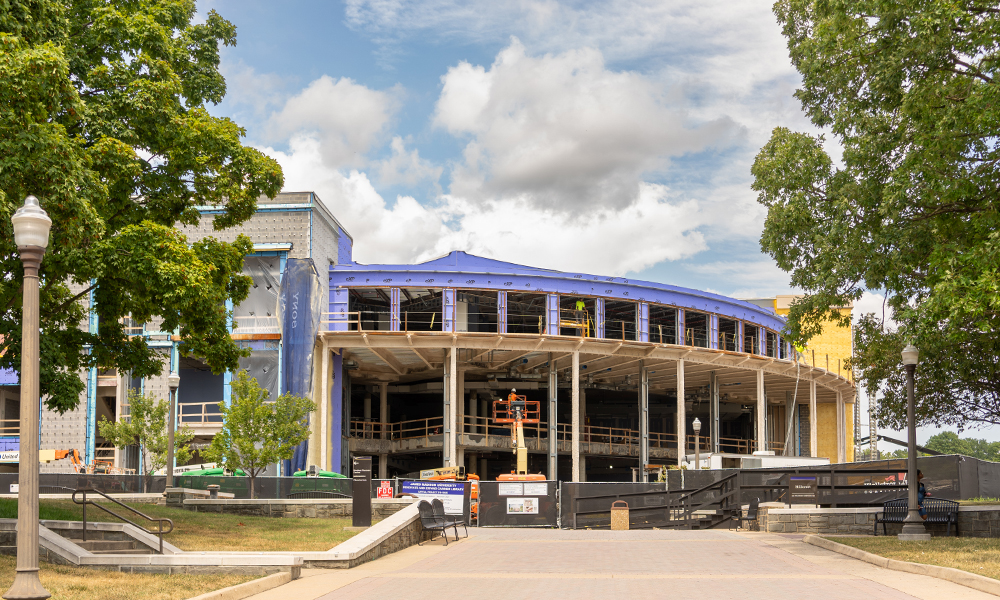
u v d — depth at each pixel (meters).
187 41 24.75
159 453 39.84
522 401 47.75
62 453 42.09
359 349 49.31
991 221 18.14
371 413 68.00
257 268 46.28
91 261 18.80
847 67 21.00
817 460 42.97
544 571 15.41
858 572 14.59
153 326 45.25
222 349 23.70
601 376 61.56
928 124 18.86
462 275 49.25
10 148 15.37
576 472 49.16
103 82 20.95
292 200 47.34
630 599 11.81
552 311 50.19
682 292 54.22
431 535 22.59
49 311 21.28
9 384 44.53
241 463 34.53
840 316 22.00
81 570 13.92
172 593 11.91
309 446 44.56
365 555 16.80
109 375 45.47
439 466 69.88
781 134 22.44
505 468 70.81
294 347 44.94
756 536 23.47
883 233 19.41
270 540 19.20
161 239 19.48
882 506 24.06
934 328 18.58
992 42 17.97
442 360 54.56
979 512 21.73
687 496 30.94
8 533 15.38
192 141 22.53
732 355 54.66
